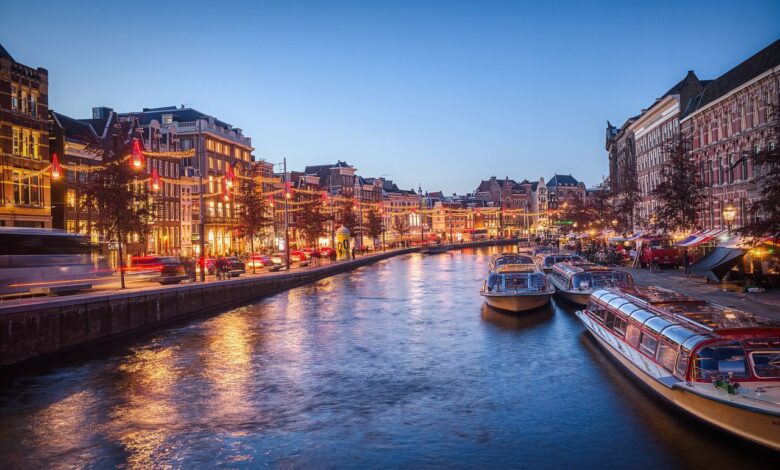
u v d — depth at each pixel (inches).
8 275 1160.8
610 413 645.3
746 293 1214.9
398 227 6496.1
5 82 1793.8
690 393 550.6
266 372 867.4
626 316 800.9
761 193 997.2
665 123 2600.9
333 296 1831.9
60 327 983.6
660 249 1966.0
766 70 1553.9
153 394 762.8
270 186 4190.5
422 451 564.7
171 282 1685.5
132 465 546.0
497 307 1360.7
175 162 3068.4
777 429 477.4
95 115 2918.3
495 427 622.5
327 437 605.0
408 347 1021.2
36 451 581.0
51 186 2178.9
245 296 1739.7
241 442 595.8
